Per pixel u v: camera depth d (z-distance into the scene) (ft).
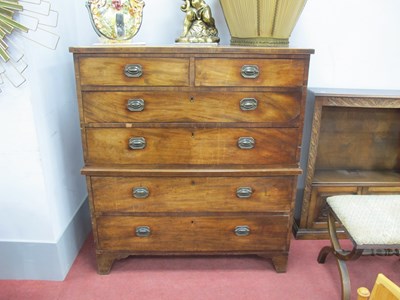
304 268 5.33
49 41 4.64
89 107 4.22
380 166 6.48
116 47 3.94
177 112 4.26
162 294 4.77
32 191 4.58
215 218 4.86
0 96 4.13
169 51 3.95
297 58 4.06
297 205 6.53
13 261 4.94
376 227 4.19
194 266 5.32
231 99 4.22
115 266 5.30
